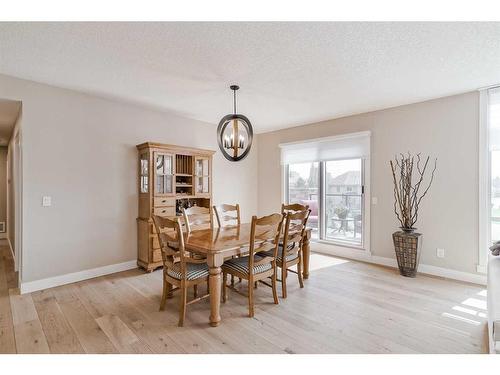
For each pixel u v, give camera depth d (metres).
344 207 4.62
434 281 3.38
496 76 2.89
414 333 2.20
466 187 3.37
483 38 2.13
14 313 2.53
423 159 3.71
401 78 2.95
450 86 3.17
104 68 2.72
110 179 3.71
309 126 5.00
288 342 2.08
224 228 3.35
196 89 3.30
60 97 3.27
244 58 2.50
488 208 3.24
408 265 3.52
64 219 3.30
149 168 3.73
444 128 3.54
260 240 2.61
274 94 3.47
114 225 3.74
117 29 2.04
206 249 2.34
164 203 3.86
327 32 2.07
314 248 4.93
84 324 2.34
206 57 2.48
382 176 4.08
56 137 3.24
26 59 2.52
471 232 3.34
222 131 2.84
